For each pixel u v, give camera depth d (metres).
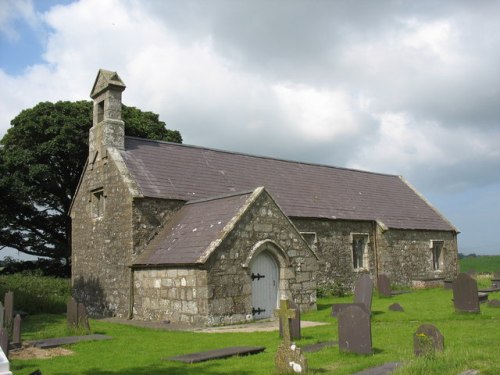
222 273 15.45
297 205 24.38
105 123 21.09
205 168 23.12
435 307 17.69
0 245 33.12
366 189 30.66
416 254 29.16
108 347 11.64
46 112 29.92
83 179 22.61
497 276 26.50
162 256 17.00
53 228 33.38
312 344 10.93
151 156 21.69
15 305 18.42
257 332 13.55
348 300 22.45
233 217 16.22
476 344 9.88
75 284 22.39
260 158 27.23
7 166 28.88
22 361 10.16
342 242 25.58
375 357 9.14
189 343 12.01
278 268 17.27
